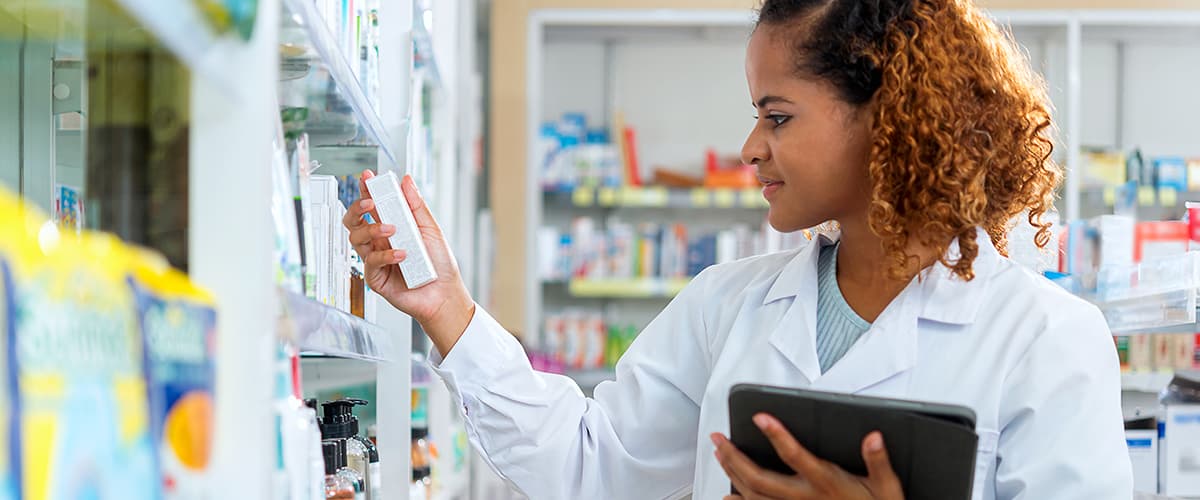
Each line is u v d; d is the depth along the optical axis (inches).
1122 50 231.5
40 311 21.0
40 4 38.2
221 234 32.2
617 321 237.1
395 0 81.4
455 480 130.6
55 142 52.8
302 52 48.7
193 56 27.5
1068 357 55.1
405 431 83.4
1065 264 99.7
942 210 55.0
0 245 20.3
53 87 52.1
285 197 43.7
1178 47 231.8
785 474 48.4
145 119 32.8
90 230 33.9
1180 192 211.0
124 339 24.2
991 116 57.6
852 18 56.6
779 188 59.9
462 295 66.1
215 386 30.5
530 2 219.6
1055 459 53.7
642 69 239.9
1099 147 226.2
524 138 219.0
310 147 71.4
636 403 68.4
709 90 239.8
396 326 83.6
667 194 224.1
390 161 78.6
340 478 61.8
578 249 226.1
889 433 45.2
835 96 57.2
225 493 31.4
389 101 81.1
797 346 60.5
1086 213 217.9
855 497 45.1
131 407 24.2
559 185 226.5
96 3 31.4
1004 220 62.5
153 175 32.7
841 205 59.3
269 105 32.4
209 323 29.7
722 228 237.9
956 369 56.9
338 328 51.4
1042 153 60.9
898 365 57.1
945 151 55.3
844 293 62.1
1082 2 212.1
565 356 225.8
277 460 37.7
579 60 239.8
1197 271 69.7
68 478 21.4
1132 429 87.4
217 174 32.2
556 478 67.2
